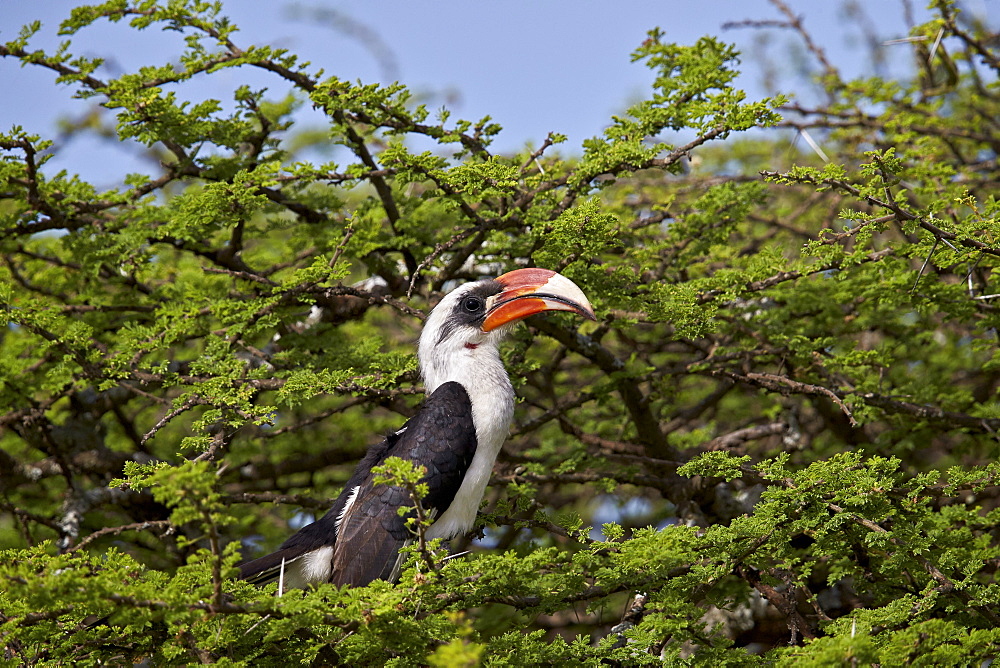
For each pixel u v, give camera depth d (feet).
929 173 39.17
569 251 34.22
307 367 34.55
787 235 49.44
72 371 33.35
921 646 21.56
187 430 45.83
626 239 40.73
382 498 29.25
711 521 38.63
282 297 33.47
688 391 49.88
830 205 47.50
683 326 33.47
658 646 25.73
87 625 24.52
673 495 37.37
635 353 40.83
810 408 45.44
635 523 47.55
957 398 38.50
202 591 20.12
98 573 20.92
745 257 39.70
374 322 51.29
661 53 39.27
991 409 37.09
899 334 42.11
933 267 35.04
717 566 25.40
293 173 34.24
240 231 37.96
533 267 35.88
